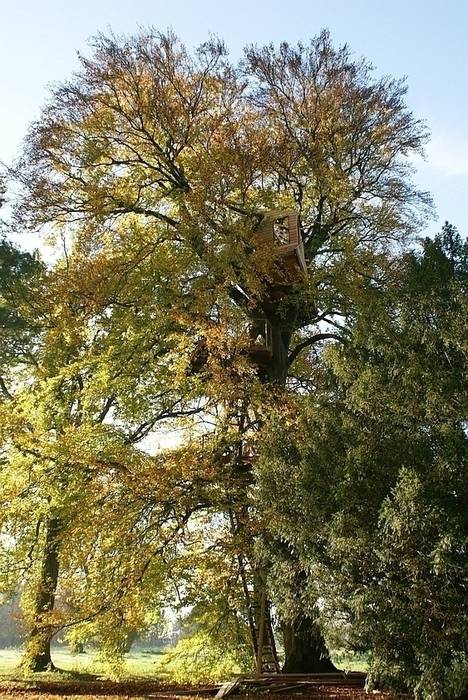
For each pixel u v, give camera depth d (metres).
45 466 14.35
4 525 15.09
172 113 17.48
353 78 19.19
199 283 15.80
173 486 14.25
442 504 9.23
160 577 14.29
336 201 18.80
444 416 10.45
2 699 12.34
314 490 11.01
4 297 20.17
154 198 18.69
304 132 18.91
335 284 17.06
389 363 11.50
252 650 15.54
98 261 16.38
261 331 18.41
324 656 14.01
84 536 14.17
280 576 11.77
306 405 12.57
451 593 9.06
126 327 16.12
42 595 17.28
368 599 9.59
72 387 17.48
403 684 9.88
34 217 17.42
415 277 12.00
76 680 17.08
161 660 15.64
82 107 17.66
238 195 18.67
